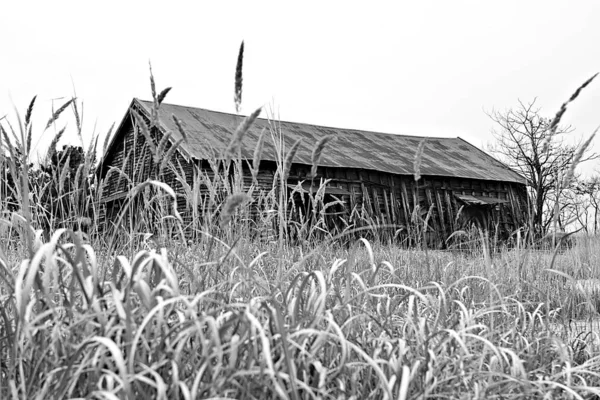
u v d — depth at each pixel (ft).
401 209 95.81
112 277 8.39
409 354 9.96
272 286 9.92
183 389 6.39
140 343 7.92
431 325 12.25
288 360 6.51
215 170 10.15
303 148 91.04
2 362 8.18
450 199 104.73
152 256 7.16
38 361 7.13
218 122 89.86
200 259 10.74
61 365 7.27
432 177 103.24
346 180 91.97
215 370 6.81
